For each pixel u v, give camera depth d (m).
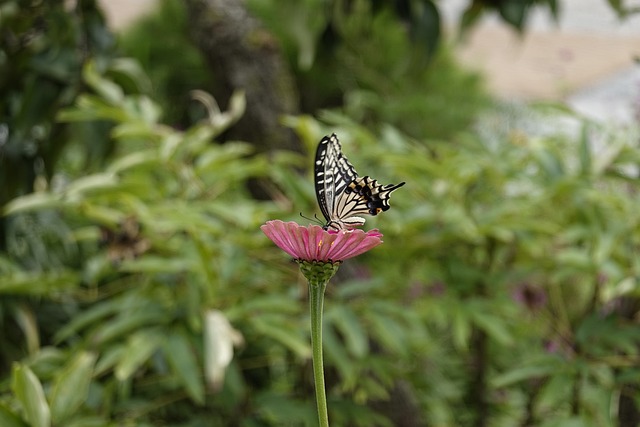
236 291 1.74
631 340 1.73
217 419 1.93
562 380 1.59
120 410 1.72
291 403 1.74
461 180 1.77
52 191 2.14
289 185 1.67
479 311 1.76
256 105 2.10
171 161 1.73
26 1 1.95
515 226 1.72
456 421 2.19
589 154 1.71
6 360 2.02
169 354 1.58
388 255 1.95
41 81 1.92
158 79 4.21
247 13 2.15
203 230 1.60
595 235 1.71
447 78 4.40
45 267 2.16
